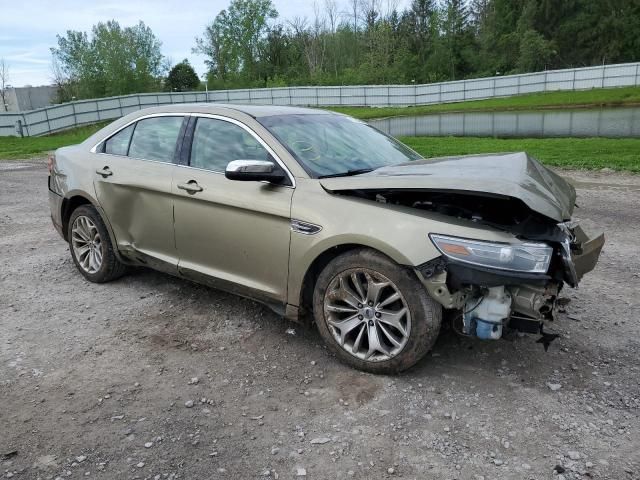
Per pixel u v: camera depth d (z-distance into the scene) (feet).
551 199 10.71
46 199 34.68
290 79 247.09
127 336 13.92
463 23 264.72
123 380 11.82
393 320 11.46
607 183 35.40
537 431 9.89
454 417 10.34
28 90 271.08
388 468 8.99
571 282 10.62
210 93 162.30
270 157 13.16
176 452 9.46
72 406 10.85
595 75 152.97
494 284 10.36
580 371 11.98
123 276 18.30
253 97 164.76
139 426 10.19
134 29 248.73
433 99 158.92
